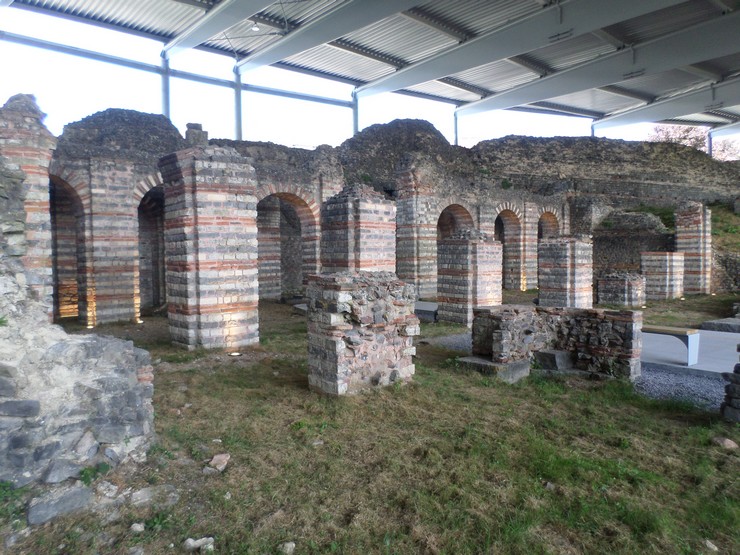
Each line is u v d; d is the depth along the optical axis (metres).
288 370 9.04
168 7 21.09
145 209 20.16
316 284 7.59
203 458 5.07
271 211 22.66
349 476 4.82
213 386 7.83
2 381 3.97
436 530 3.97
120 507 4.04
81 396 4.40
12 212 4.94
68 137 20.25
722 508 4.34
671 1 18.62
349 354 7.32
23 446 3.97
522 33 21.98
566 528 4.05
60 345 4.46
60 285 17.42
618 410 7.10
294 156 26.27
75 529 3.71
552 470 4.95
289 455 5.25
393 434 5.90
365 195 15.12
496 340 8.91
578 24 20.84
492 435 5.88
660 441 5.91
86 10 21.28
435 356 10.59
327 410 6.66
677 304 20.86
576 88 30.30
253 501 4.33
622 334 8.79
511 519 4.10
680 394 7.93
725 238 25.80
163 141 22.36
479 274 15.19
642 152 36.38
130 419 4.70
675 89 33.47
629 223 28.69
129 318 15.81
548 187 32.75
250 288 11.13
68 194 15.48
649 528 4.04
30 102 11.50
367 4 19.44
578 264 16.75
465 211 25.12
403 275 23.05
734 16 21.12
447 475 4.87
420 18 22.42
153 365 9.16
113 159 15.39
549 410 6.99
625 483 4.79
